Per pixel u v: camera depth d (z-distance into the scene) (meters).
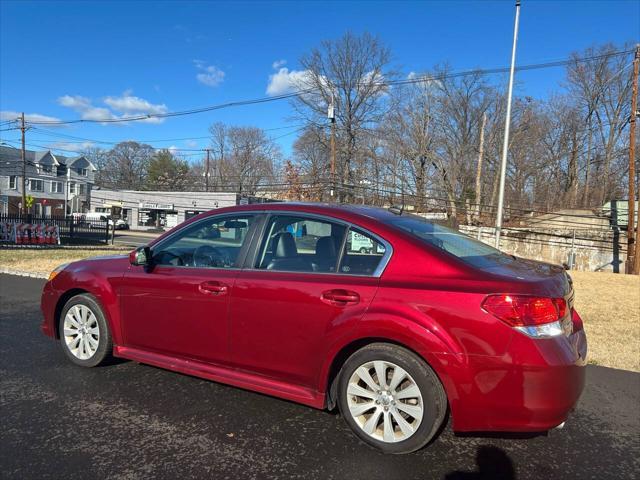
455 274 2.97
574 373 2.78
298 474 2.82
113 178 82.06
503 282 2.84
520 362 2.69
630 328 7.28
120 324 4.25
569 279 3.46
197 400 3.86
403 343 2.94
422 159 42.78
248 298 3.51
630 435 3.49
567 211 30.42
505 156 20.36
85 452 3.01
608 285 13.88
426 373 2.92
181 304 3.85
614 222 25.48
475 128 43.12
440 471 2.89
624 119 40.84
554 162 45.66
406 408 3.00
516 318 2.73
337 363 3.30
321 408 3.25
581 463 3.04
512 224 30.62
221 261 3.82
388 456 3.05
